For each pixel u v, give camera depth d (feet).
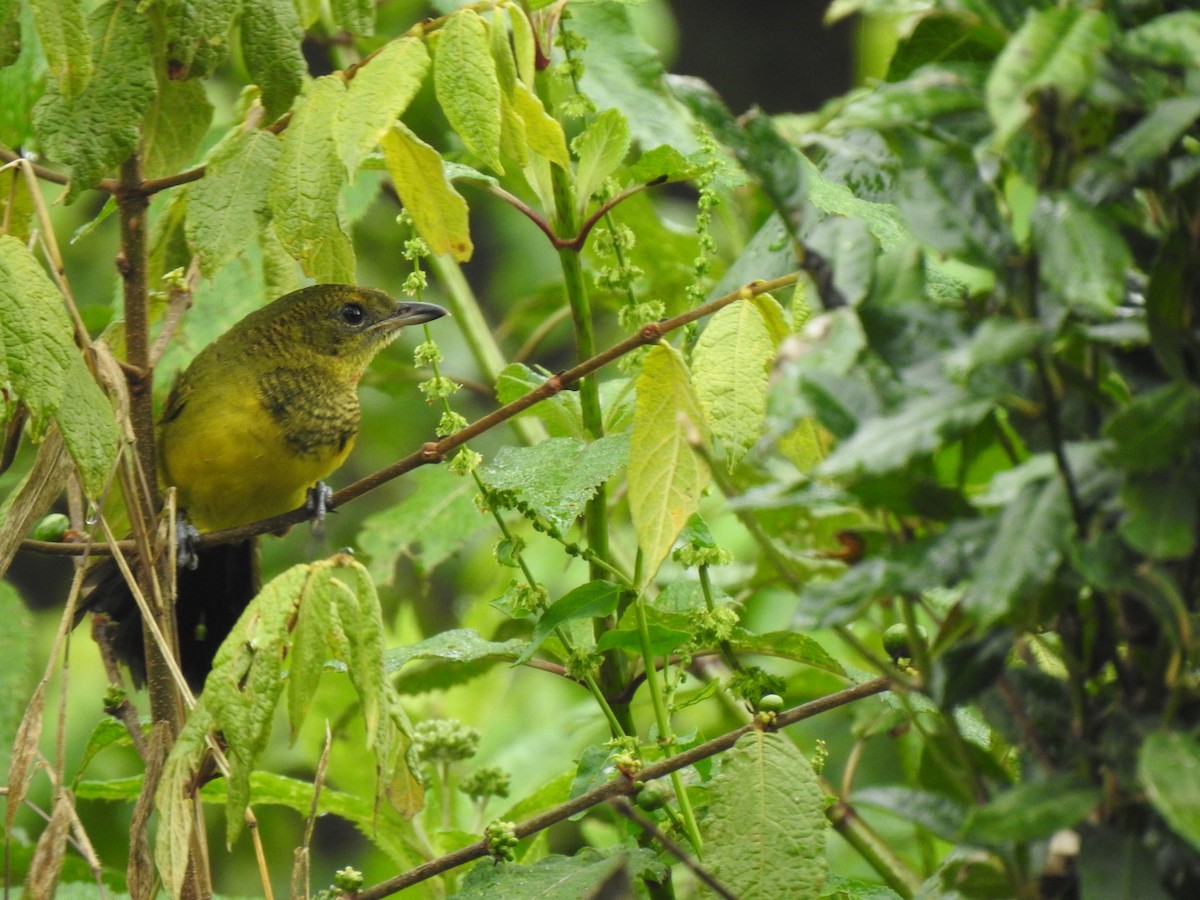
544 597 18.79
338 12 17.92
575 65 21.42
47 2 16.69
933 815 12.44
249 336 30.86
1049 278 10.43
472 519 29.91
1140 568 10.43
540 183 21.38
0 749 20.72
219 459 29.76
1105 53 10.52
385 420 46.52
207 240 17.74
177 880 15.12
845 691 16.75
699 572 18.17
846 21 86.58
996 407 12.34
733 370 16.93
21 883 24.03
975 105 11.12
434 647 20.31
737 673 17.70
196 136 20.42
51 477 18.20
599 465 18.97
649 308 20.77
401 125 17.13
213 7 17.54
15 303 15.99
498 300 48.70
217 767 18.57
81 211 44.01
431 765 25.66
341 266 19.84
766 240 22.43
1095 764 11.44
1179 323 11.07
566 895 16.57
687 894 23.90
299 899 17.17
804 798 15.74
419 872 17.62
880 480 11.34
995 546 10.45
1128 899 10.62
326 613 15.23
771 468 12.62
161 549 18.69
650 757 19.75
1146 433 10.14
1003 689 11.99
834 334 11.12
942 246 11.18
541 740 29.37
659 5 45.52
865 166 21.50
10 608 21.53
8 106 24.50
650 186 20.99
